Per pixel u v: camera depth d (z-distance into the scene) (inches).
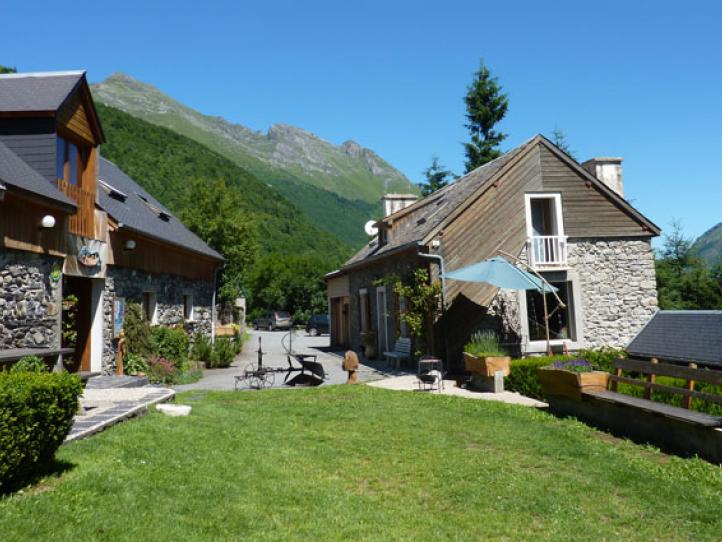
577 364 370.3
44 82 479.5
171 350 623.5
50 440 197.2
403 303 681.6
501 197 644.7
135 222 596.7
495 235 636.7
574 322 645.9
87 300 514.9
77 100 485.1
